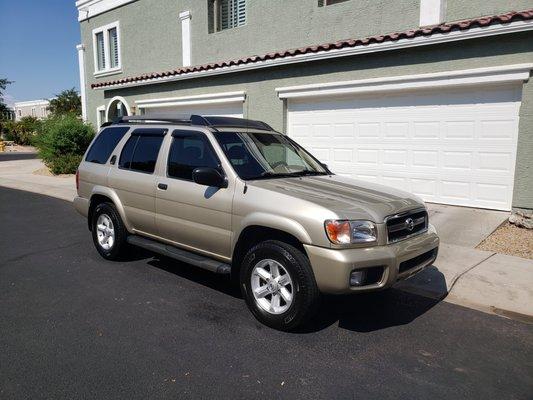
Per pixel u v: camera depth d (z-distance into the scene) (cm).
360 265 367
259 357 362
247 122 552
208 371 340
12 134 4016
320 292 387
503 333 413
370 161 956
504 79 760
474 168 830
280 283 404
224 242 454
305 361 357
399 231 411
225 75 1205
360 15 1017
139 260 620
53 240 736
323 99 1012
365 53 902
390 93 909
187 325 418
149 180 533
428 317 444
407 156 904
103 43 1847
